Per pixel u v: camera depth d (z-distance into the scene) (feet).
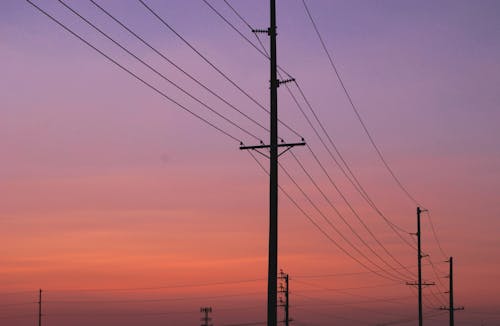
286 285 250.16
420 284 250.98
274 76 118.32
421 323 248.93
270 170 115.34
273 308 111.75
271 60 118.93
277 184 115.03
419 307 250.16
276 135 116.37
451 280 292.20
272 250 113.19
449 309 290.15
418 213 254.68
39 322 277.23
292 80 118.42
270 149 115.65
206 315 285.23
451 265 293.02
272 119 116.98
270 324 111.14
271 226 113.91
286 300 249.75
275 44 119.34
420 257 252.83
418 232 254.06
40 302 278.26
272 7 120.47
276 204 114.42
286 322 249.34
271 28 119.65
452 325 288.30
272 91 117.91
